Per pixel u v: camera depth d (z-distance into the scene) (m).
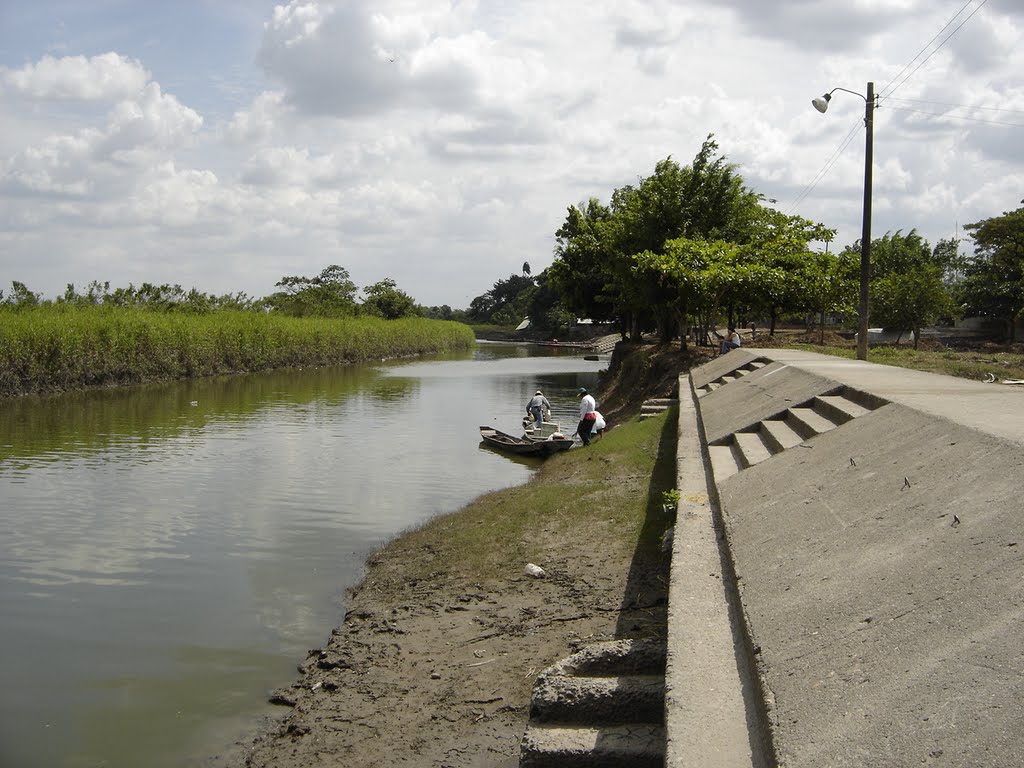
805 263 31.05
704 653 4.98
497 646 8.53
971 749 3.15
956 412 7.62
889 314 43.09
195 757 7.05
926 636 3.99
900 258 58.56
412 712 7.40
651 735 5.47
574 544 11.46
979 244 53.31
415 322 86.12
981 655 3.62
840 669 4.09
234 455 22.03
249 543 13.55
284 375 50.69
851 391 10.57
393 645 8.84
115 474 19.25
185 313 55.78
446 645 8.70
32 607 10.65
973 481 5.47
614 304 49.62
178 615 10.34
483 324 161.00
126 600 10.90
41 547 13.29
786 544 6.10
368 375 52.12
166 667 8.85
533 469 20.44
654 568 10.14
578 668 6.13
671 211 33.25
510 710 7.26
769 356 20.92
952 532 4.89
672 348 34.34
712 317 35.25
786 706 4.01
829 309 32.91
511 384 46.72
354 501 16.72
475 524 13.41
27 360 36.09
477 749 6.73
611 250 36.81
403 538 13.49
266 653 9.20
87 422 27.84
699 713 4.29
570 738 5.47
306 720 7.45
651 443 17.64
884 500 5.99
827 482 7.11
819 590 5.05
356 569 12.12
